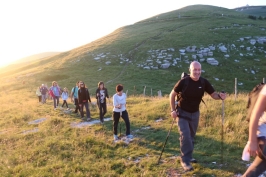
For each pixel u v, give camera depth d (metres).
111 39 90.50
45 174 6.63
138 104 15.80
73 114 15.71
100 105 12.27
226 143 7.68
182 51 65.88
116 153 8.05
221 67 57.94
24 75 61.81
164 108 12.66
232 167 6.12
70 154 8.06
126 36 91.25
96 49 77.50
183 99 6.29
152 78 52.34
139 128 10.58
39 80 56.22
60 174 6.59
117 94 9.42
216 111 10.49
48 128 11.66
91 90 44.66
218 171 6.05
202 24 92.94
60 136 10.10
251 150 3.42
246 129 8.36
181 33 81.44
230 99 12.50
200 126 9.41
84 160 7.58
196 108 6.40
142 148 8.23
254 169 3.78
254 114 3.42
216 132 8.69
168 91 44.94
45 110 18.23
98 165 7.12
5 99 33.78
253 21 102.38
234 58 62.97
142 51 68.31
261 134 3.71
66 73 59.28
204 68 57.06
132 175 6.34
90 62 66.50
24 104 24.44
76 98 15.97
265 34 79.38
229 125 8.83
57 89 19.75
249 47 69.44
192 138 6.69
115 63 63.78
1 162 7.86
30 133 11.11
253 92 3.86
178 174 6.14
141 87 46.75
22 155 8.30
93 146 8.67
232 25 91.00
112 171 6.72
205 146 7.71
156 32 88.44
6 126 13.79
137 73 55.16
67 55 84.62
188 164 6.20
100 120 12.36
